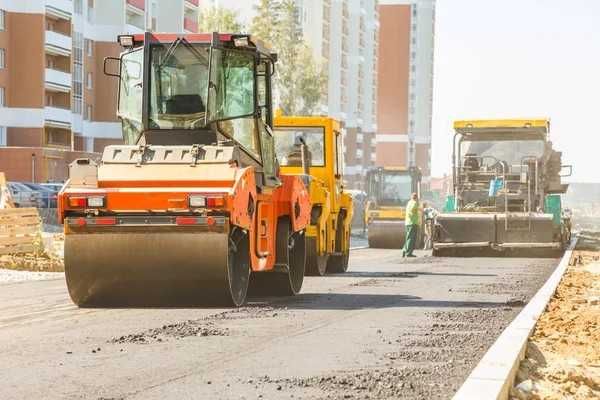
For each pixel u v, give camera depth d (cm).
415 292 2739
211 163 2189
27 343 1584
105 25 13200
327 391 1166
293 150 3753
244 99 2405
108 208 2130
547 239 5078
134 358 1424
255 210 2291
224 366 1353
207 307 2203
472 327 1880
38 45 11306
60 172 11462
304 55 13912
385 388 1191
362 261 4706
